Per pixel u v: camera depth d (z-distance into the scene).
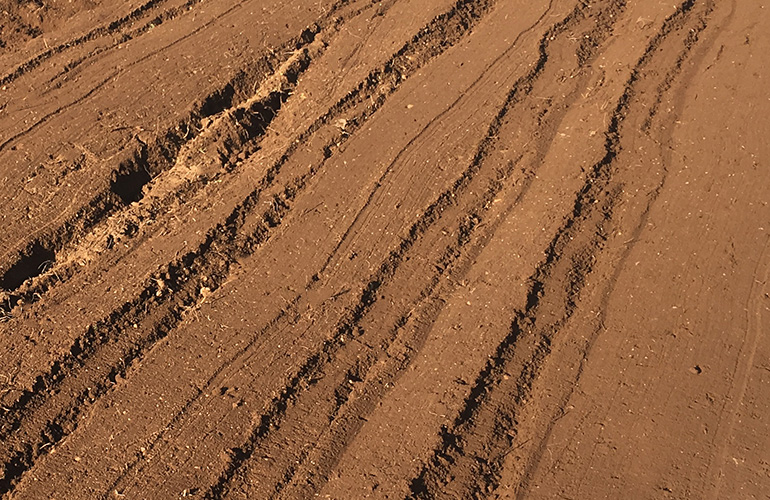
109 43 8.12
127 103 7.44
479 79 7.73
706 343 5.45
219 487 4.86
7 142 7.06
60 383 5.42
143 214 6.56
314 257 6.16
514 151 7.00
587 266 6.09
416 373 5.41
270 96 7.59
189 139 7.29
